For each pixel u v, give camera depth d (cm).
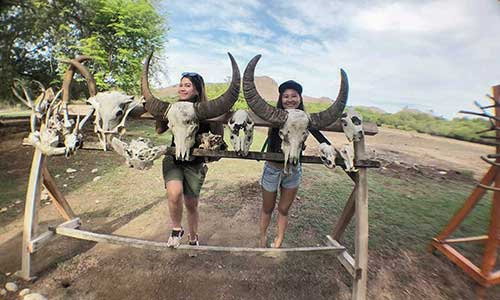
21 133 879
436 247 329
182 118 223
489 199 518
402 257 326
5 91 893
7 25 860
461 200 505
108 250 315
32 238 266
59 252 307
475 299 271
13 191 470
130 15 1022
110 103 235
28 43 938
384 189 545
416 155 874
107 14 1006
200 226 384
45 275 272
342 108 230
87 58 257
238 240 353
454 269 312
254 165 706
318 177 607
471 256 337
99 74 973
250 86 218
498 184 272
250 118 232
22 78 927
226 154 236
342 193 518
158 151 233
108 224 378
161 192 493
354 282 258
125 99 238
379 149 947
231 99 219
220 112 225
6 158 649
